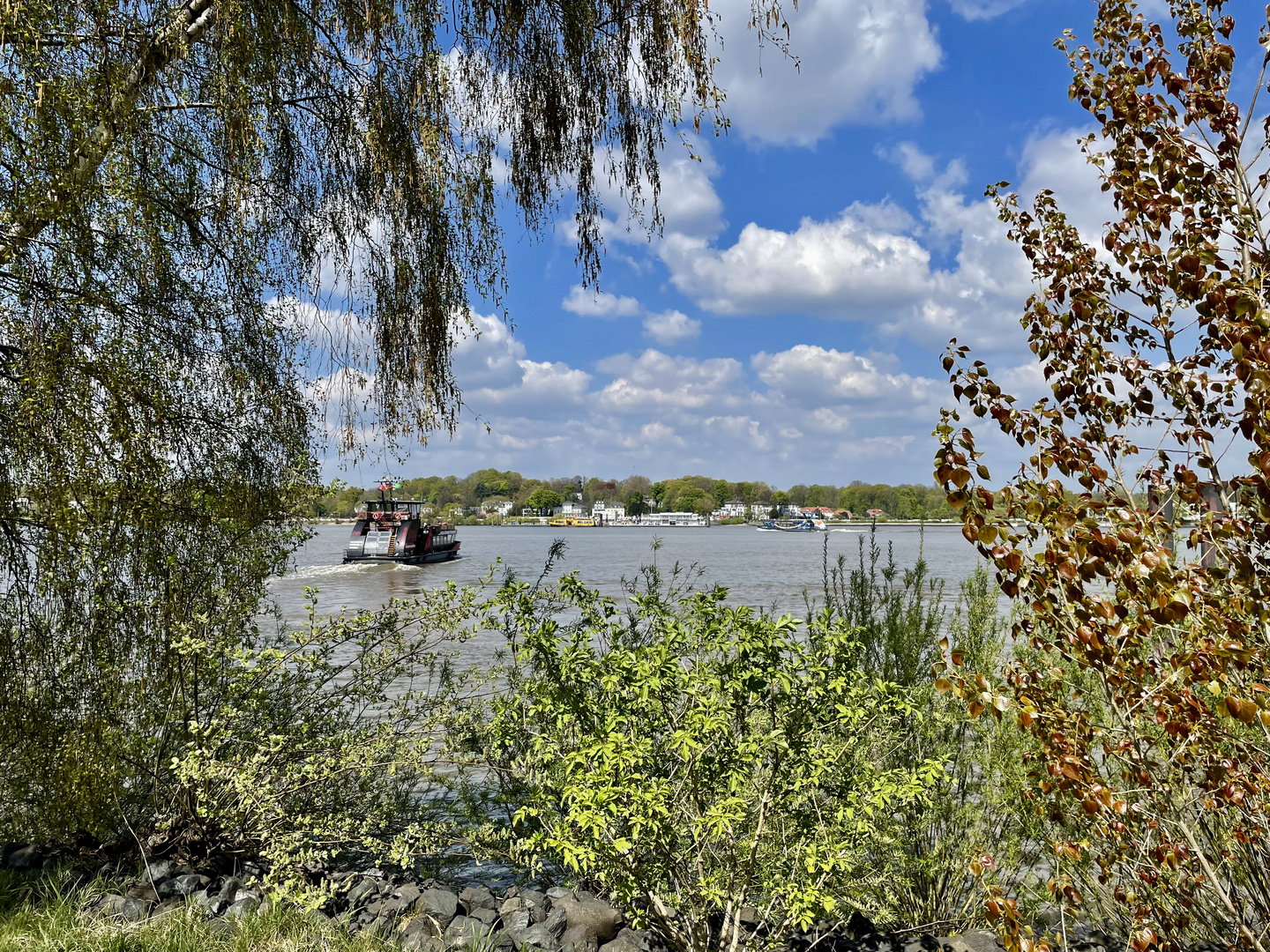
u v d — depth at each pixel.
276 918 3.56
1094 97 2.88
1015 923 2.60
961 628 4.25
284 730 4.40
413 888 3.92
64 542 3.75
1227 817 2.85
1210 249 2.25
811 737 3.35
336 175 4.74
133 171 3.81
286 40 4.10
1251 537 2.34
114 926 3.41
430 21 4.44
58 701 3.94
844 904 3.58
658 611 3.64
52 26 3.56
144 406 3.91
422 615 4.59
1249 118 2.48
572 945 3.38
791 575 40.03
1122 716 2.42
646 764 3.32
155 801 4.40
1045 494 2.24
